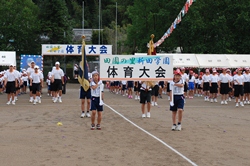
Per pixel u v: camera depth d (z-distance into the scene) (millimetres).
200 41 48156
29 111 19656
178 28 47219
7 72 23234
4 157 9531
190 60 38844
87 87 17125
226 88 25516
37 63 38938
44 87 46625
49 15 57844
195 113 19594
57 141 11633
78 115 18078
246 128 14523
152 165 8789
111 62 16797
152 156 9688
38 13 59000
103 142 11516
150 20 50000
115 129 14023
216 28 47312
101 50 34781
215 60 39375
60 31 57812
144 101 17438
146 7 50344
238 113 19812
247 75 25188
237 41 49281
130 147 10789
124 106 23016
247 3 49062
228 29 48812
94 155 9789
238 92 23750
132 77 16891
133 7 52250
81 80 17188
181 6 46531
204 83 28562
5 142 11445
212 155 9867
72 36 61844
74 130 13727
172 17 48094
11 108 21141
